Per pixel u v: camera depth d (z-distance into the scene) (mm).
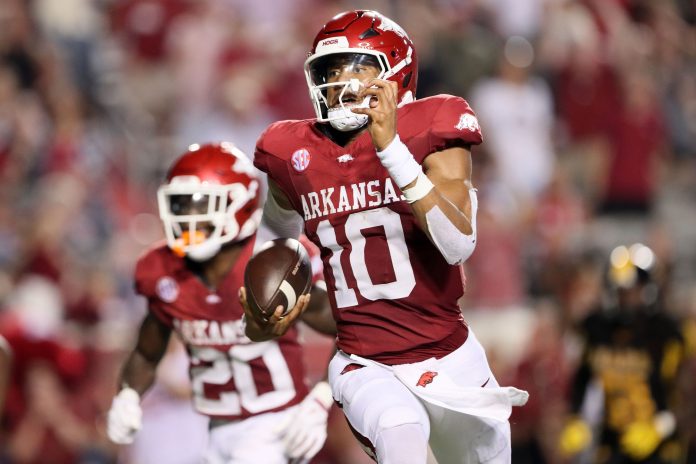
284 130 13398
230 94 37844
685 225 38719
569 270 30016
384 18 13125
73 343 27516
